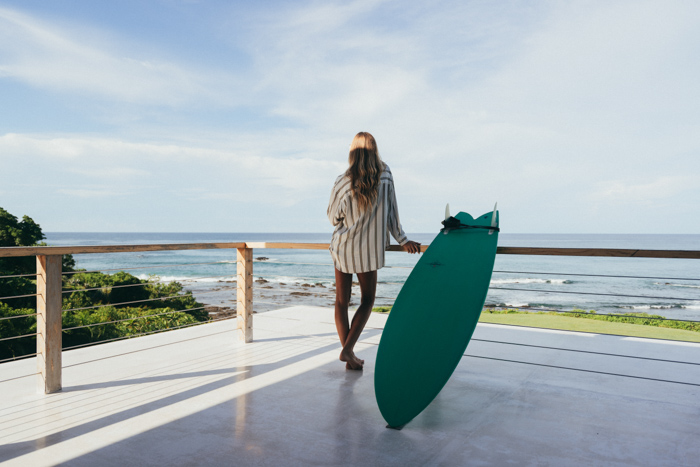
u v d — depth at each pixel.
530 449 1.68
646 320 15.66
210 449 1.67
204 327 3.94
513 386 2.43
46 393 2.29
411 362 2.04
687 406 2.14
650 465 1.57
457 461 1.58
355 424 1.91
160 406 2.12
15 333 13.87
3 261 18.44
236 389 2.36
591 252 2.40
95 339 14.57
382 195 2.48
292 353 3.09
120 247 2.52
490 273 2.21
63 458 1.59
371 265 2.50
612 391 2.35
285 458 1.60
